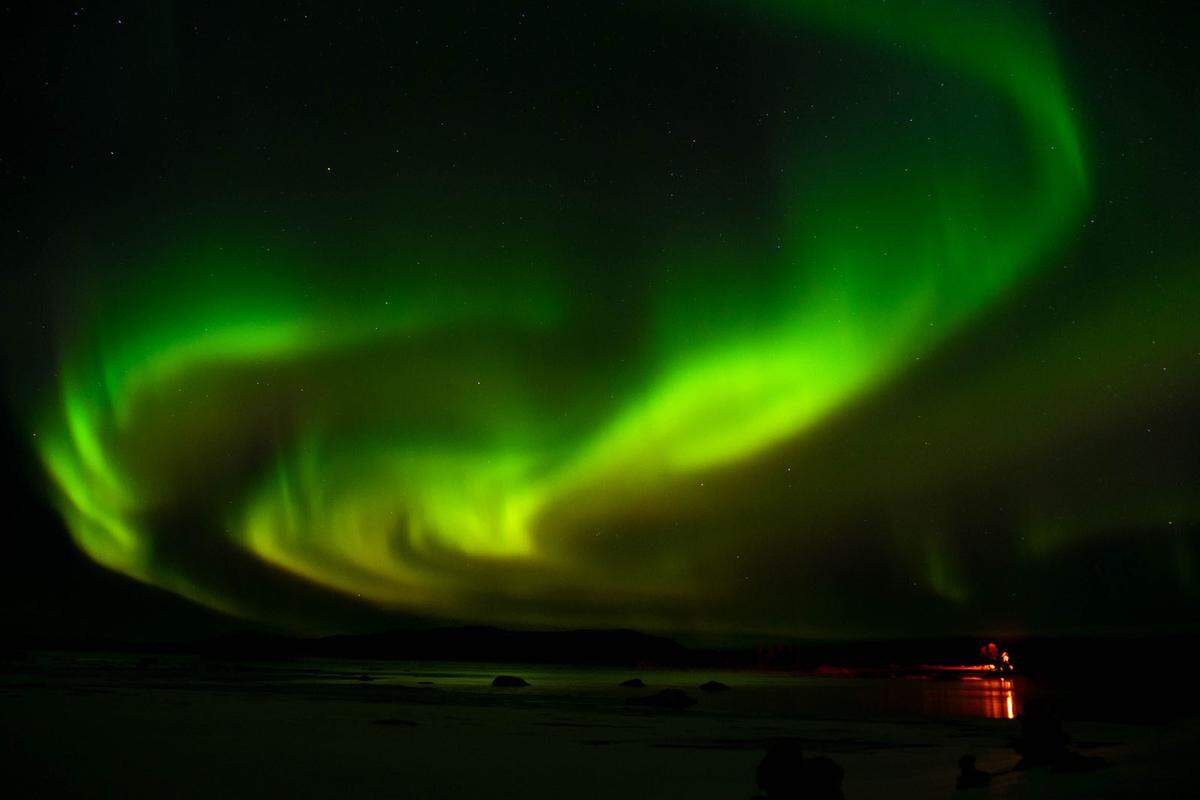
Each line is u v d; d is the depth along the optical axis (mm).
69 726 16438
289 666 57781
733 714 21766
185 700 23766
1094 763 9750
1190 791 7465
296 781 10312
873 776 10203
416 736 15484
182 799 9055
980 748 14039
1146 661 51875
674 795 9367
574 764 11984
